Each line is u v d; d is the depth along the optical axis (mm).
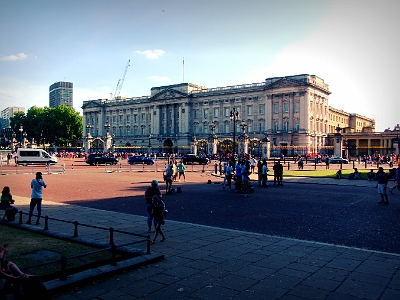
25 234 14609
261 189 32719
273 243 13594
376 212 20609
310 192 30375
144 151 147750
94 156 70562
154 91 149875
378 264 11211
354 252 12477
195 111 136625
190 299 8617
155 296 8766
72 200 24266
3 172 48125
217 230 15625
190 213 20047
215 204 23375
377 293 9016
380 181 23641
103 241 13562
